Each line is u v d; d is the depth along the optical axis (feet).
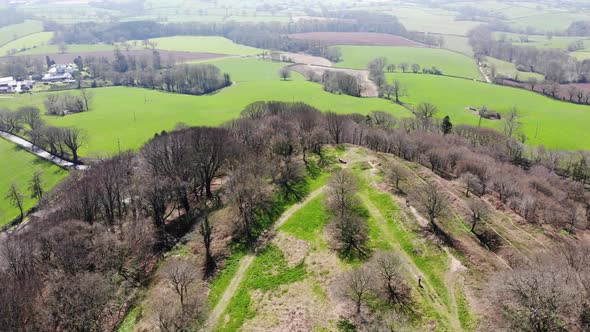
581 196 395.34
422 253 236.63
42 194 453.99
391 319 185.88
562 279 187.93
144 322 209.05
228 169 355.77
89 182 340.80
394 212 274.16
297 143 389.39
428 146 422.00
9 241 271.08
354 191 288.10
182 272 219.41
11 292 211.41
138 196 323.16
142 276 252.42
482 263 234.38
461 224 277.23
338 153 382.01
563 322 171.12
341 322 191.52
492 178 355.77
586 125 611.47
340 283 209.36
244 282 228.02
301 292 213.66
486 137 534.78
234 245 258.98
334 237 251.60
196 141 353.51
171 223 316.40
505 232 276.21
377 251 235.20
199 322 201.36
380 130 465.06
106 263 250.16
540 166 452.76
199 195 351.46
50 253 254.06
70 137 536.83
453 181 352.08
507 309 185.16
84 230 272.72
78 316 201.16
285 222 275.59
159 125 648.38
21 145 595.47
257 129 419.33
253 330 194.80
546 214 313.12
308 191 312.71
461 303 201.36
